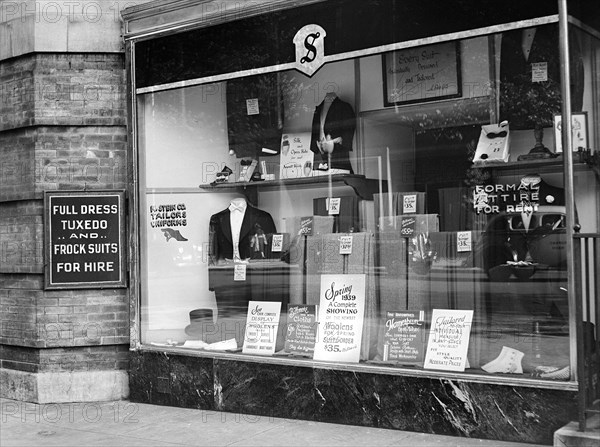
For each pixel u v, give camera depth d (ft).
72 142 25.96
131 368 25.76
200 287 25.99
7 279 26.55
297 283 24.43
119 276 25.90
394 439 20.48
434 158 22.59
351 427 21.85
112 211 25.94
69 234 25.73
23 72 26.17
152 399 25.34
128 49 26.05
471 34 21.34
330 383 22.44
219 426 22.38
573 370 19.16
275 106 24.97
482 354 21.12
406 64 22.81
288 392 23.09
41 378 25.53
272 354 23.99
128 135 26.05
